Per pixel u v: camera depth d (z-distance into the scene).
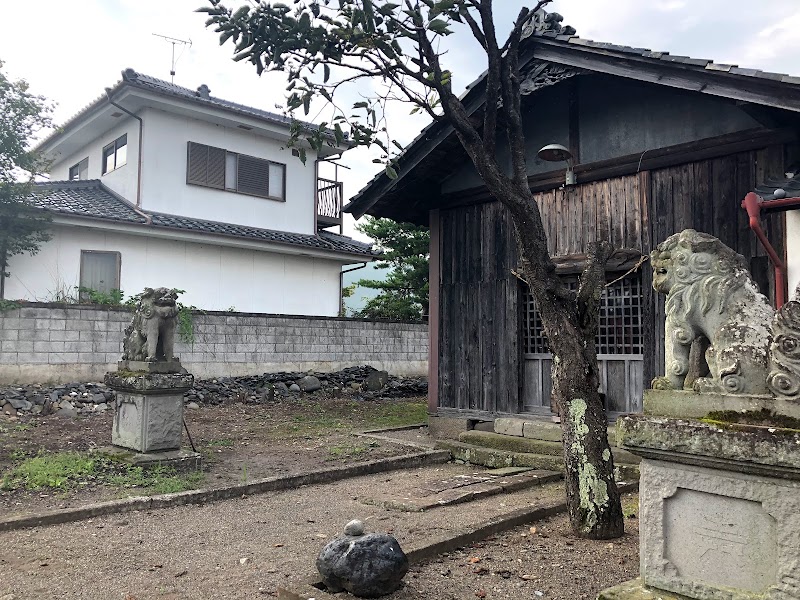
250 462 9.02
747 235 7.68
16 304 12.86
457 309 10.97
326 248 19.55
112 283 16.23
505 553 5.18
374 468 8.76
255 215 19.69
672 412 3.35
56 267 15.38
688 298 3.48
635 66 7.76
